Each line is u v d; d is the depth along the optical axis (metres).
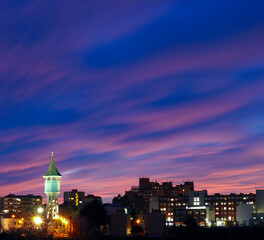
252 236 108.75
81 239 156.50
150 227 175.25
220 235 122.75
